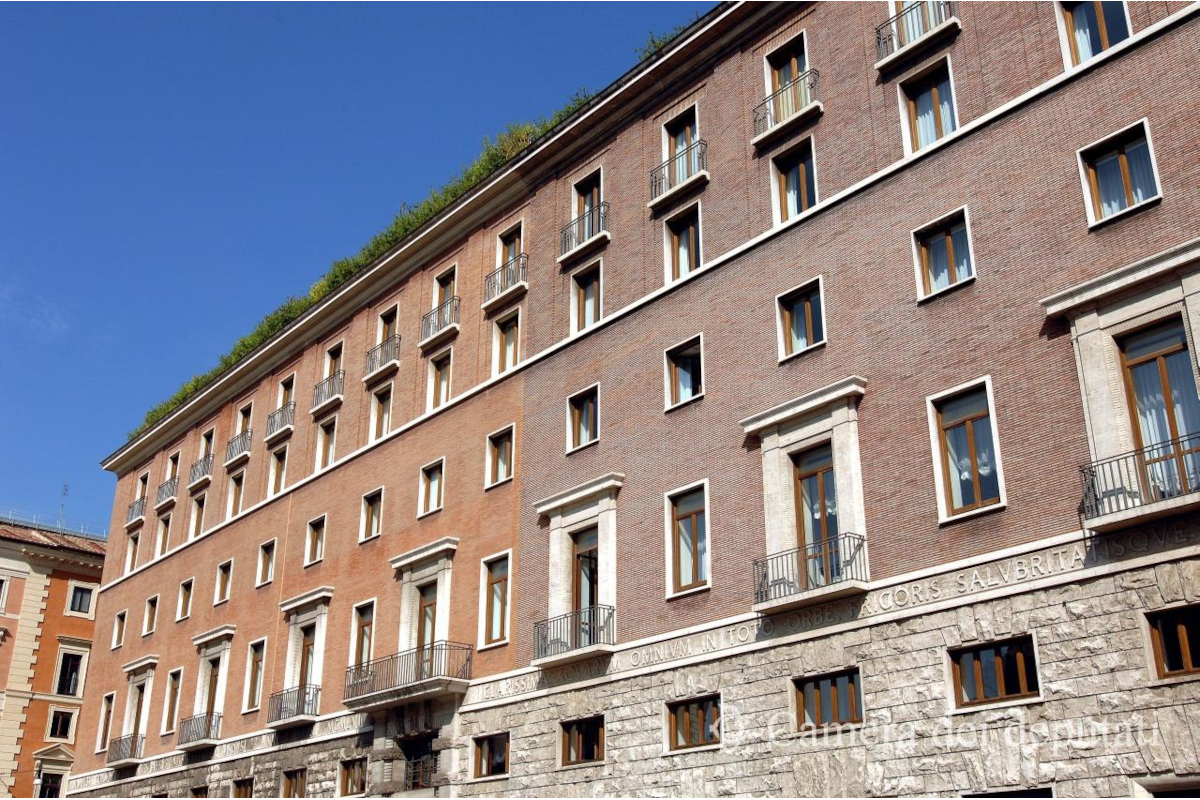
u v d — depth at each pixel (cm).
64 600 6856
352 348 4512
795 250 2877
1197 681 1931
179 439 5622
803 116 2962
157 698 4969
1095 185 2370
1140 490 2089
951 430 2448
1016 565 2222
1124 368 2206
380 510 4031
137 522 5678
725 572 2755
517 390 3594
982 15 2669
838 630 2462
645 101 3488
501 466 3606
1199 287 2106
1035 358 2327
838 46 2972
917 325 2553
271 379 5000
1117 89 2369
